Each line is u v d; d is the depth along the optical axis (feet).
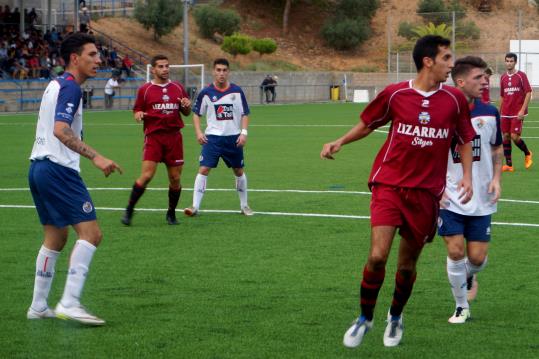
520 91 55.21
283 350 18.66
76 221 20.56
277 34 224.53
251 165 60.34
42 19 172.35
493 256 29.22
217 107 37.76
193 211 37.99
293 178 52.65
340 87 197.16
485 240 21.36
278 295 23.79
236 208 40.78
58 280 25.95
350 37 219.41
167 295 23.77
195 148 75.05
